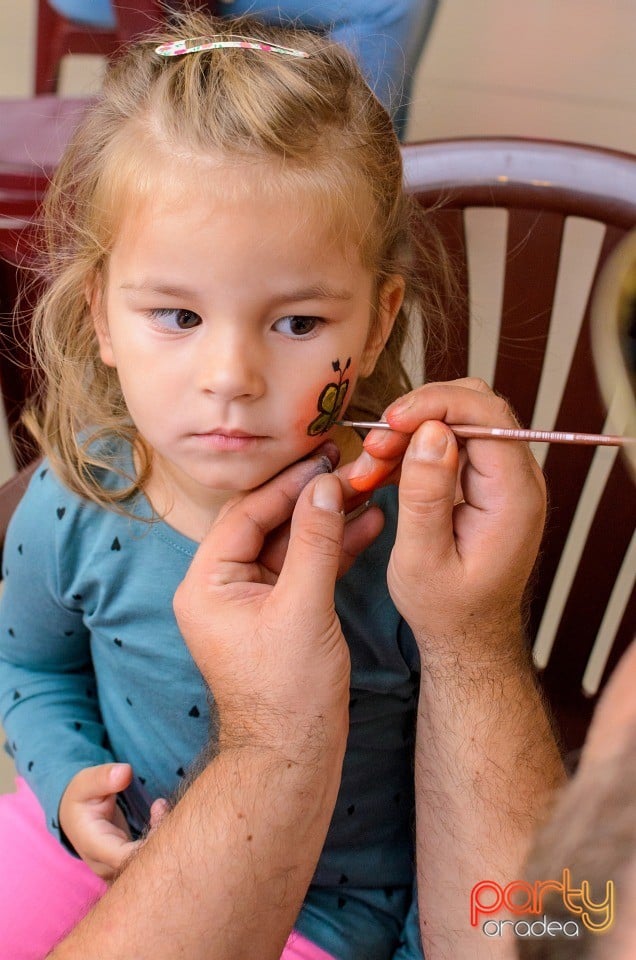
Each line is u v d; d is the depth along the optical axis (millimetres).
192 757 819
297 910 683
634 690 512
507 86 2385
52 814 807
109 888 692
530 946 541
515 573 696
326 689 678
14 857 829
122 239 688
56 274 801
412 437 675
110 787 778
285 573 682
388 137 741
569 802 519
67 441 806
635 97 2404
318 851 684
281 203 667
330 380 694
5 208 1079
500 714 727
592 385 891
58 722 845
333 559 679
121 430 801
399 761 823
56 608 827
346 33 1063
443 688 729
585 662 928
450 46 2496
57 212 793
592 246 1603
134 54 748
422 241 866
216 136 671
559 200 874
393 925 825
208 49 708
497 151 878
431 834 730
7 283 961
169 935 653
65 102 1226
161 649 798
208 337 680
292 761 672
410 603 707
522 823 708
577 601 917
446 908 720
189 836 667
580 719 925
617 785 500
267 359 683
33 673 869
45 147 1118
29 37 2438
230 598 697
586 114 2330
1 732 1181
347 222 684
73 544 799
